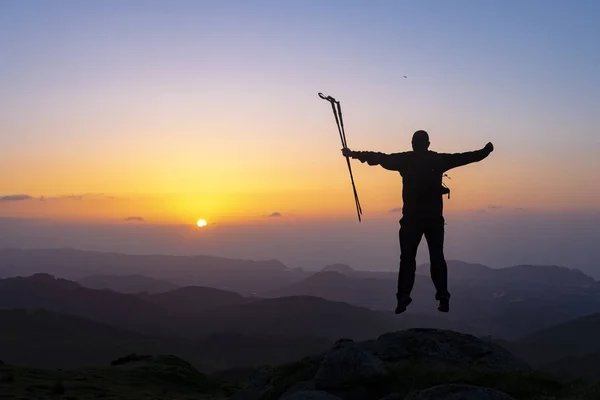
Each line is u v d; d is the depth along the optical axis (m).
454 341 13.22
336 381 11.13
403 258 10.27
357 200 10.95
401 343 13.08
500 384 10.67
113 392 62.56
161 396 62.62
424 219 10.16
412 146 10.36
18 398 51.47
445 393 9.25
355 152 10.50
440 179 10.12
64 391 57.75
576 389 10.20
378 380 11.18
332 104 10.71
